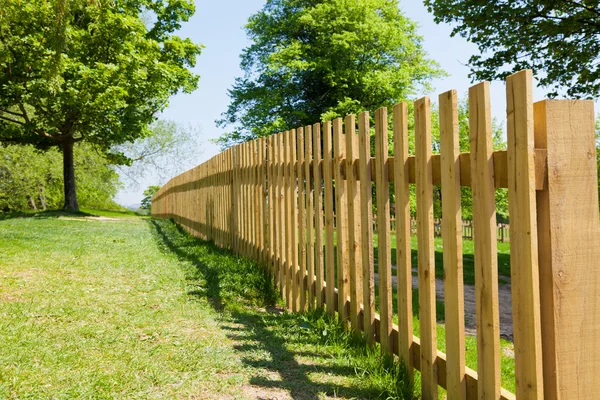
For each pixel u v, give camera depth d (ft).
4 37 59.88
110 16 64.59
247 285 19.06
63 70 57.47
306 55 89.40
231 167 28.48
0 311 13.91
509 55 37.93
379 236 11.30
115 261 24.64
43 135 76.89
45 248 27.89
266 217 21.24
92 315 14.35
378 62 94.73
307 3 94.32
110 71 63.98
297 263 16.97
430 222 9.27
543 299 6.84
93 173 121.39
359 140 12.25
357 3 86.69
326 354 12.01
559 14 35.58
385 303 11.06
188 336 12.98
